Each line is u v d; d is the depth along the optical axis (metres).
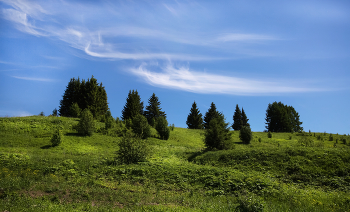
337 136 49.59
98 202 9.17
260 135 50.97
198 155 22.67
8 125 29.66
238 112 79.69
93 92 52.44
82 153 23.52
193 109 74.31
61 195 9.50
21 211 7.26
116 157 19.50
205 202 9.77
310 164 15.58
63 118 39.41
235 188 12.03
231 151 20.94
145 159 19.08
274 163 16.78
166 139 37.34
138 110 57.53
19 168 14.16
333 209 8.92
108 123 36.16
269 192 10.95
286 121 74.56
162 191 11.76
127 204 9.10
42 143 25.58
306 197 10.33
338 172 14.08
